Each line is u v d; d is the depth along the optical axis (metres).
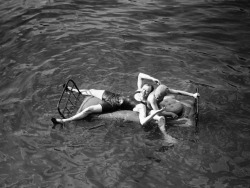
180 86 7.24
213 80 7.47
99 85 7.33
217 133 5.80
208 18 10.28
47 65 8.09
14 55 8.57
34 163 5.32
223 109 6.47
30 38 9.30
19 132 6.02
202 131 5.86
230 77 7.57
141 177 4.99
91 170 5.15
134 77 7.57
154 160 5.29
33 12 10.70
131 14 10.55
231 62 8.18
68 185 4.90
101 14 10.54
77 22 10.07
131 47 8.80
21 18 10.35
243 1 11.37
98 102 6.45
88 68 7.94
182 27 9.81
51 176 5.07
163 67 7.96
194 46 8.89
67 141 5.77
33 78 7.60
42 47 8.88
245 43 9.00
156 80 6.57
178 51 8.65
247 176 4.96
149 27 9.80
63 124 6.17
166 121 6.04
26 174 5.12
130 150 5.51
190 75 7.66
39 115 6.46
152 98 6.02
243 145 5.54
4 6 11.21
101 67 7.97
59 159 5.38
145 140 5.71
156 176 4.99
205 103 6.66
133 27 9.79
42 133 5.97
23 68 8.00
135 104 6.34
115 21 10.12
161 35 9.40
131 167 5.17
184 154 5.38
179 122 6.01
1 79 7.62
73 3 11.30
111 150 5.53
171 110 6.19
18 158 5.43
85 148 5.59
